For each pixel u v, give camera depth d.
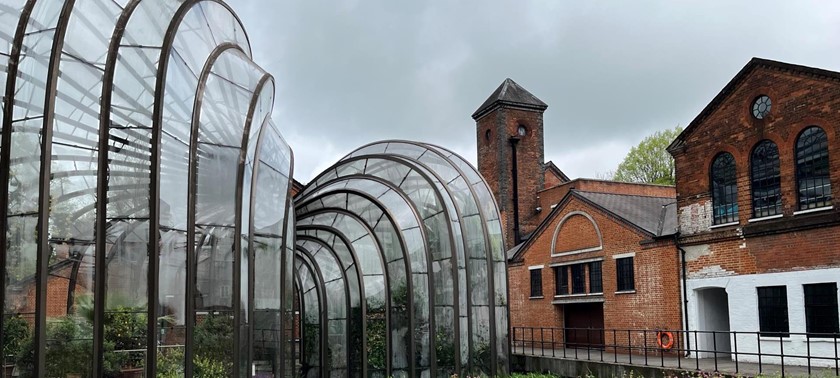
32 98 7.71
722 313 21.73
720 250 20.66
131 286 7.96
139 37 8.53
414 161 17.14
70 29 7.92
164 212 8.35
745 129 20.05
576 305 27.11
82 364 7.59
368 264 16.95
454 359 15.20
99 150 7.92
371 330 16.72
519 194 35.34
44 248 7.44
